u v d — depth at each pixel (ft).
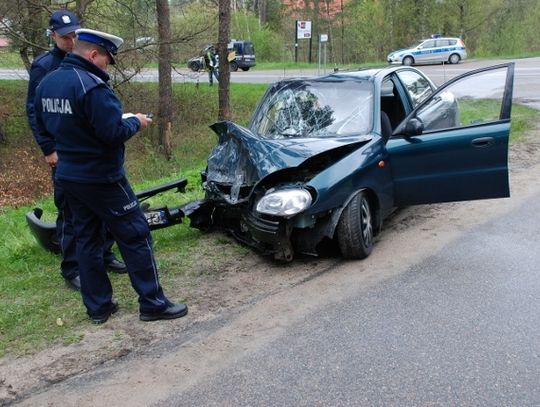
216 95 77.30
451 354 11.55
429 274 15.60
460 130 17.35
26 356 12.34
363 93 19.42
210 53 76.79
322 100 19.83
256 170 16.57
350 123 18.69
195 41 59.06
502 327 12.51
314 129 19.01
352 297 14.43
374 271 16.03
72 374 11.59
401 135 17.92
